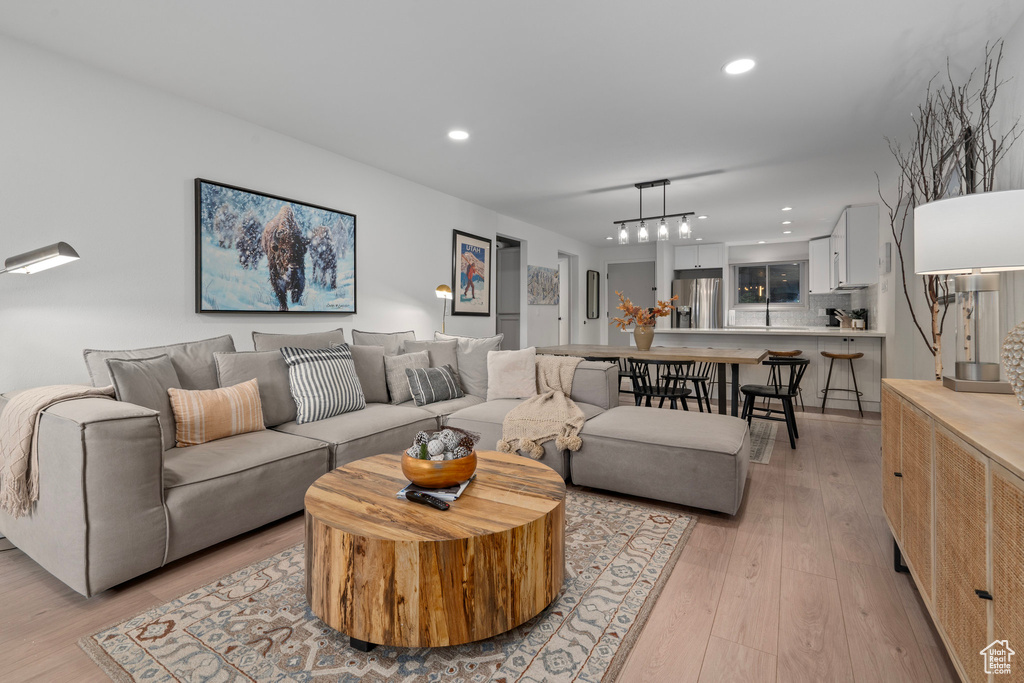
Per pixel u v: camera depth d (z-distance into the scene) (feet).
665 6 6.89
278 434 8.81
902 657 4.92
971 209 5.50
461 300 18.01
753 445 13.09
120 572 6.04
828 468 11.10
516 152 12.97
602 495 9.51
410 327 15.72
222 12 7.06
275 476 7.84
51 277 8.14
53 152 8.13
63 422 5.92
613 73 8.80
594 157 13.33
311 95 9.74
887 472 6.93
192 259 10.06
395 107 10.25
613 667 4.79
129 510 6.10
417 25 7.39
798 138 11.90
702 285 28.19
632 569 6.66
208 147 10.27
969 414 4.66
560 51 8.11
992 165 7.38
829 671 4.74
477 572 4.93
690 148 12.61
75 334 8.43
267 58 8.36
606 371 11.60
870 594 6.05
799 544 7.40
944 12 6.98
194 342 9.34
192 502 6.74
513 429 9.98
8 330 7.72
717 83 9.17
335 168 13.10
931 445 4.82
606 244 29.32
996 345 7.34
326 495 5.94
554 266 25.29
